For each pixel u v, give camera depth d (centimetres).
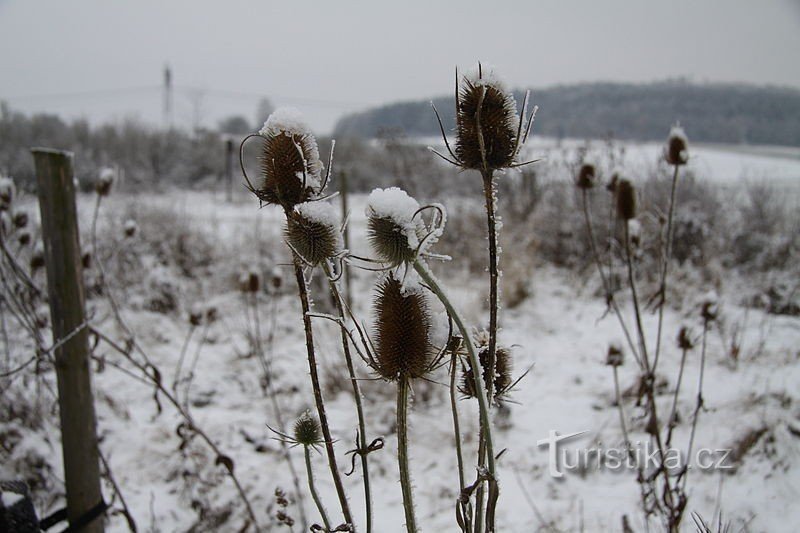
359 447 153
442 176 1407
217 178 2884
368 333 157
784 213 1199
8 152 2023
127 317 672
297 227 150
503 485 395
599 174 375
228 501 372
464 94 150
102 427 438
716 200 1163
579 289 869
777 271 904
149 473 397
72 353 282
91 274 695
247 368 586
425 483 398
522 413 498
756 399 450
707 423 438
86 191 2042
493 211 154
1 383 411
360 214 1366
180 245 976
